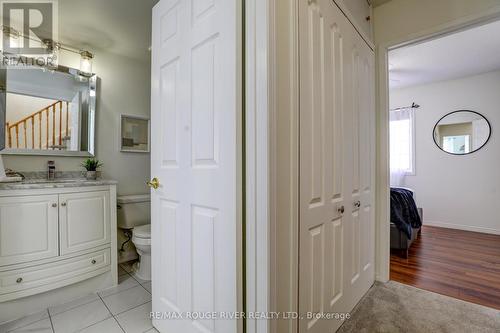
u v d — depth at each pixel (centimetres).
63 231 175
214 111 109
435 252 288
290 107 106
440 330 148
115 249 206
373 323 154
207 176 113
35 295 167
